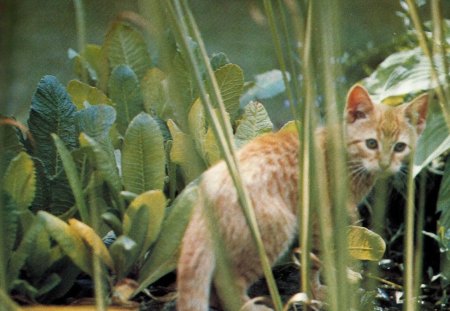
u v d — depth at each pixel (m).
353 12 13.62
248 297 6.22
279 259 6.20
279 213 5.91
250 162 6.02
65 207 6.20
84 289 6.21
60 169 6.38
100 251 5.71
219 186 5.75
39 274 5.88
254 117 6.88
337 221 4.48
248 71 12.72
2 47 4.17
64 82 12.44
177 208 5.88
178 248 5.86
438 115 7.19
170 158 6.60
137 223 5.86
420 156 6.83
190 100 7.21
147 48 8.04
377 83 8.31
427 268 7.80
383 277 7.41
